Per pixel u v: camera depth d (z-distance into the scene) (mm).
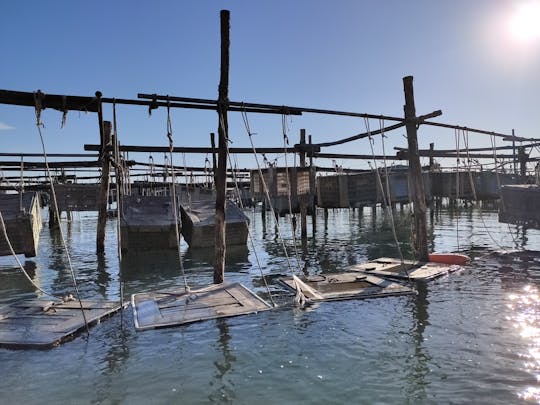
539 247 16672
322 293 10016
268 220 33812
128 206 18016
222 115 10195
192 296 9625
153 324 7949
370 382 5801
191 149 16047
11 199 15625
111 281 12414
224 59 10094
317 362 6445
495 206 41312
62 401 5441
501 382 5684
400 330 7676
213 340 7348
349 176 22625
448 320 8133
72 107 8781
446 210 37094
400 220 29938
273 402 5344
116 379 6012
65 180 28141
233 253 17094
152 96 9406
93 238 23359
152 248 17219
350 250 17719
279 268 14039
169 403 5363
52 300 9852
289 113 10984
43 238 23531
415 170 13297
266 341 7277
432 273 11742
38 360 6648
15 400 5473
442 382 5742
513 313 8430
